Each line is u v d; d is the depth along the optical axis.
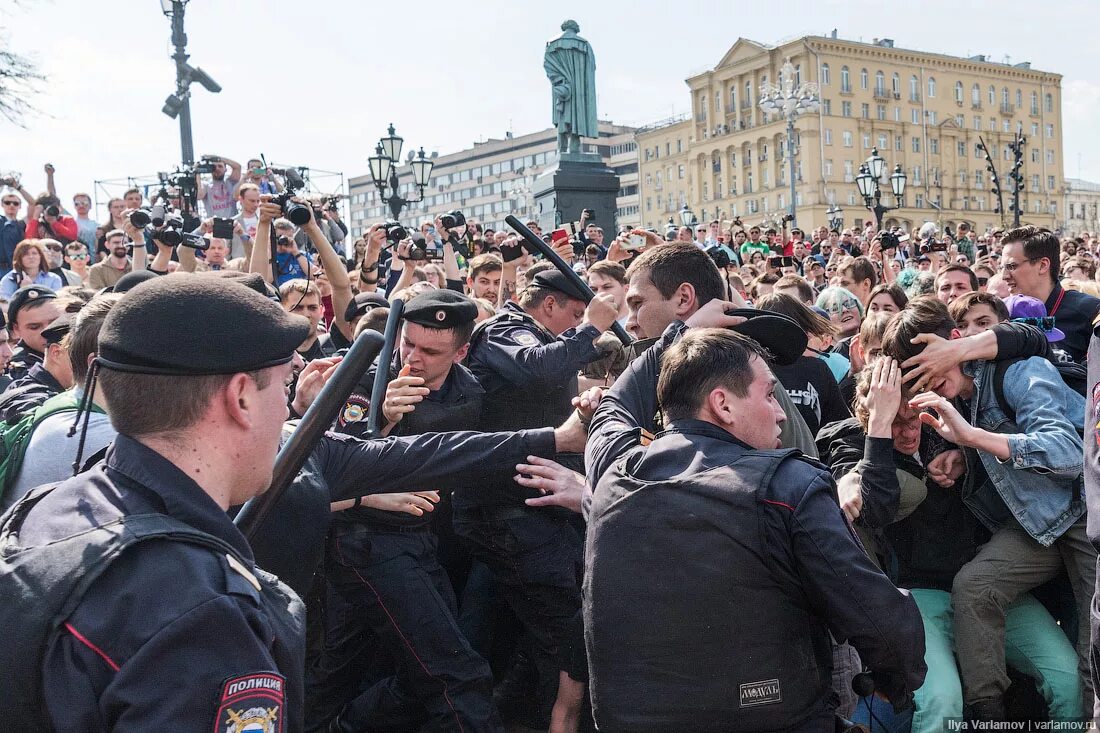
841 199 75.50
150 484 1.36
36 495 1.49
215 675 1.21
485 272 5.92
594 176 16.50
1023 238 4.90
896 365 2.83
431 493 2.98
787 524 1.92
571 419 2.67
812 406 3.69
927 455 3.08
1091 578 2.82
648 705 1.93
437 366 3.17
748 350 2.17
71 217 9.98
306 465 2.27
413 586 2.98
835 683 2.73
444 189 123.50
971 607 2.90
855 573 1.88
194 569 1.28
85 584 1.23
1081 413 2.92
